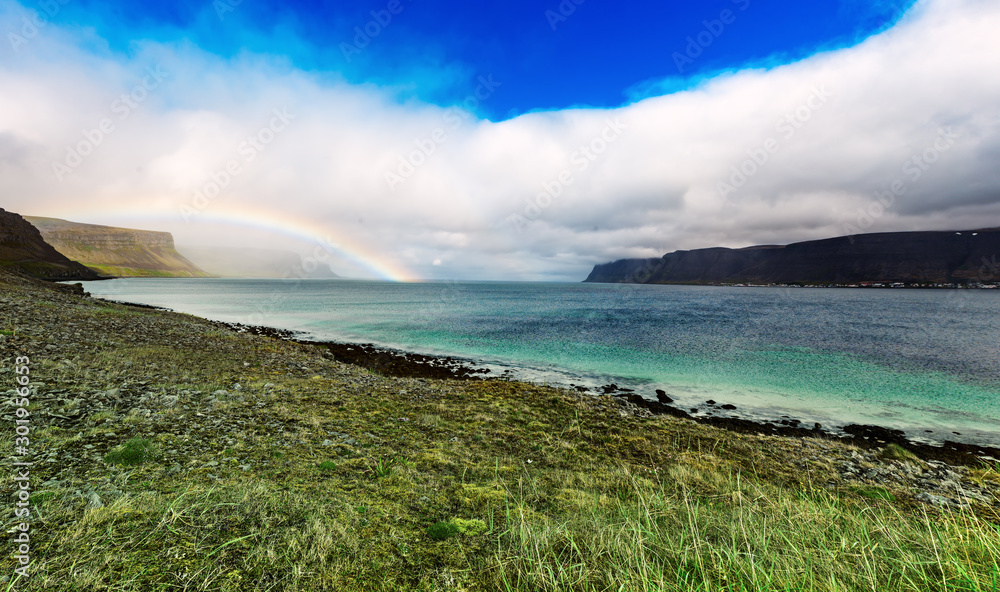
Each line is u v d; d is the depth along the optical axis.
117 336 20.72
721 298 136.75
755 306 97.44
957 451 15.90
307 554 4.09
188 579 3.40
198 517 4.52
